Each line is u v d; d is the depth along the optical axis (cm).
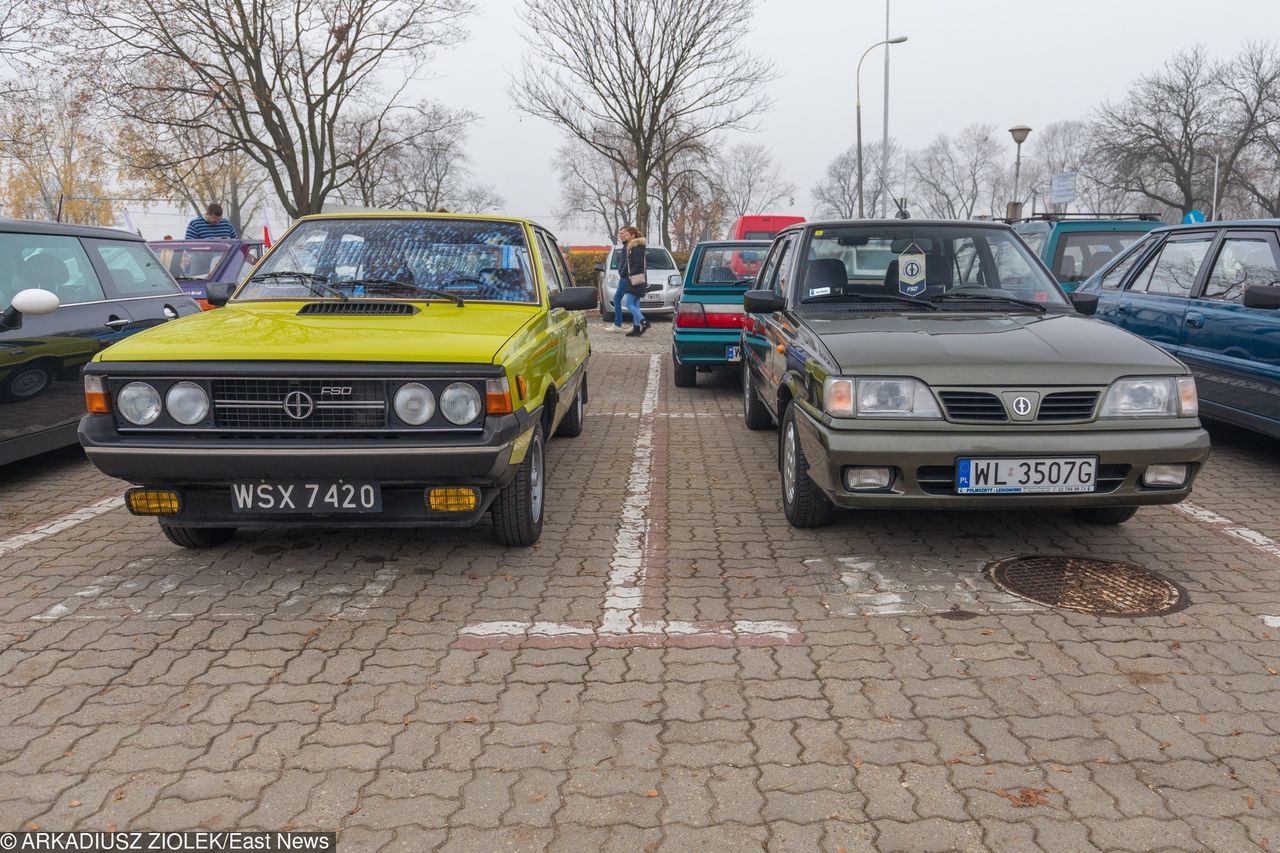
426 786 252
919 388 386
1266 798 243
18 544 461
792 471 470
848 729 280
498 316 445
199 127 2166
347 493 367
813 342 437
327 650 337
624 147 3666
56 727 283
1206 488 558
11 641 345
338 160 2738
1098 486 386
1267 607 371
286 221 4078
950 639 343
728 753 267
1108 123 4953
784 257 611
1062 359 393
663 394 974
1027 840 227
